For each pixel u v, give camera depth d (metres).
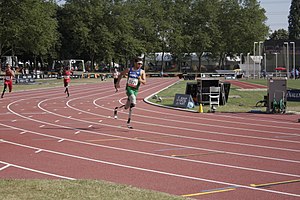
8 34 68.12
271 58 89.88
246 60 87.56
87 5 91.81
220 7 107.69
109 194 6.91
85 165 10.09
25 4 67.94
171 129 16.36
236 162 10.46
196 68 114.62
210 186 8.23
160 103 27.55
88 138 14.09
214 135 14.89
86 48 92.06
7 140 13.66
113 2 95.19
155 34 102.88
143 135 14.80
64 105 26.81
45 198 6.61
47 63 99.31
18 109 24.14
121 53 97.25
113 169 9.68
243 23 105.44
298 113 21.73
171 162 10.43
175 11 106.94
